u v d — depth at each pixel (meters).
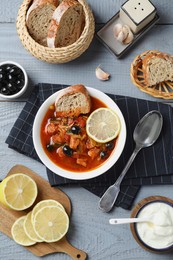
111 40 1.19
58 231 1.13
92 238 1.16
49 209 1.13
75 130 1.12
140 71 1.19
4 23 1.19
